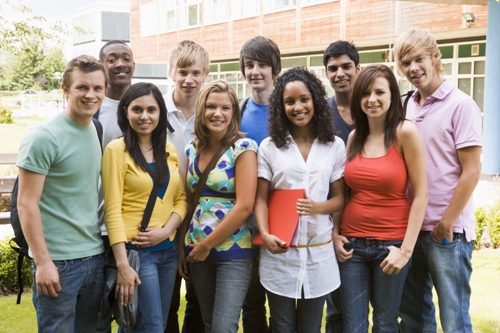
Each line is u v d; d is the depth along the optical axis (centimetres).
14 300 565
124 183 335
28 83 5719
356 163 345
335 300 418
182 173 393
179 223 350
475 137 343
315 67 2094
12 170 1306
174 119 401
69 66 310
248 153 345
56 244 308
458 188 345
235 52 2397
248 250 353
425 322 395
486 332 474
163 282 348
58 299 308
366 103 338
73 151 309
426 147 360
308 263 340
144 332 332
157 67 3616
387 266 331
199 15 2641
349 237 350
